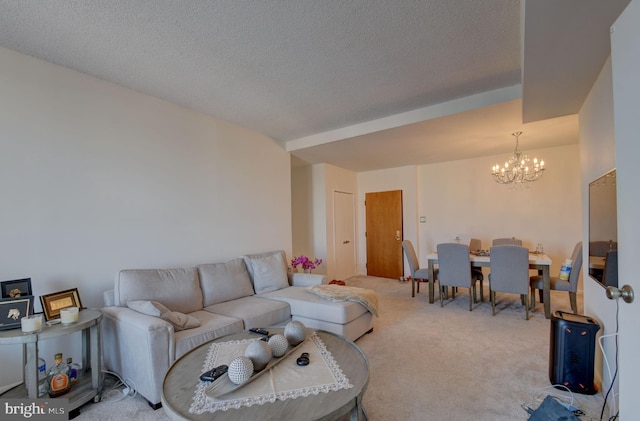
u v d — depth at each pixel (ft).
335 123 12.41
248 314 8.50
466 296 15.14
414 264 15.20
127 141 8.95
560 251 15.35
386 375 7.30
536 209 15.98
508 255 11.59
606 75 6.00
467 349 8.76
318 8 5.75
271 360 5.19
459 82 8.89
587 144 7.57
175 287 8.66
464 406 6.07
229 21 6.10
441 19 6.11
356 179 21.93
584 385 6.43
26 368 6.59
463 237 18.13
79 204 7.93
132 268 8.93
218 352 5.66
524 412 5.85
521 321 11.24
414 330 10.34
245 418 3.72
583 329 6.49
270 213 13.73
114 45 6.89
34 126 7.24
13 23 6.06
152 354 6.13
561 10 4.51
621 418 3.50
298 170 19.52
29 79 7.22
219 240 11.46
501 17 6.05
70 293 6.94
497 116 10.50
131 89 9.08
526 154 16.02
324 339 6.25
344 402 4.03
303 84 8.93
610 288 3.45
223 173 11.72
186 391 4.35
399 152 15.79
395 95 9.77
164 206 9.80
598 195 6.42
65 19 5.98
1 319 5.74
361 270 21.83
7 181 6.83
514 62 7.80
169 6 5.65
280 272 11.72
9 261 6.81
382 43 6.93
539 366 7.70
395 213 20.18
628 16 3.24
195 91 9.31
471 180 17.87
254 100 10.02
